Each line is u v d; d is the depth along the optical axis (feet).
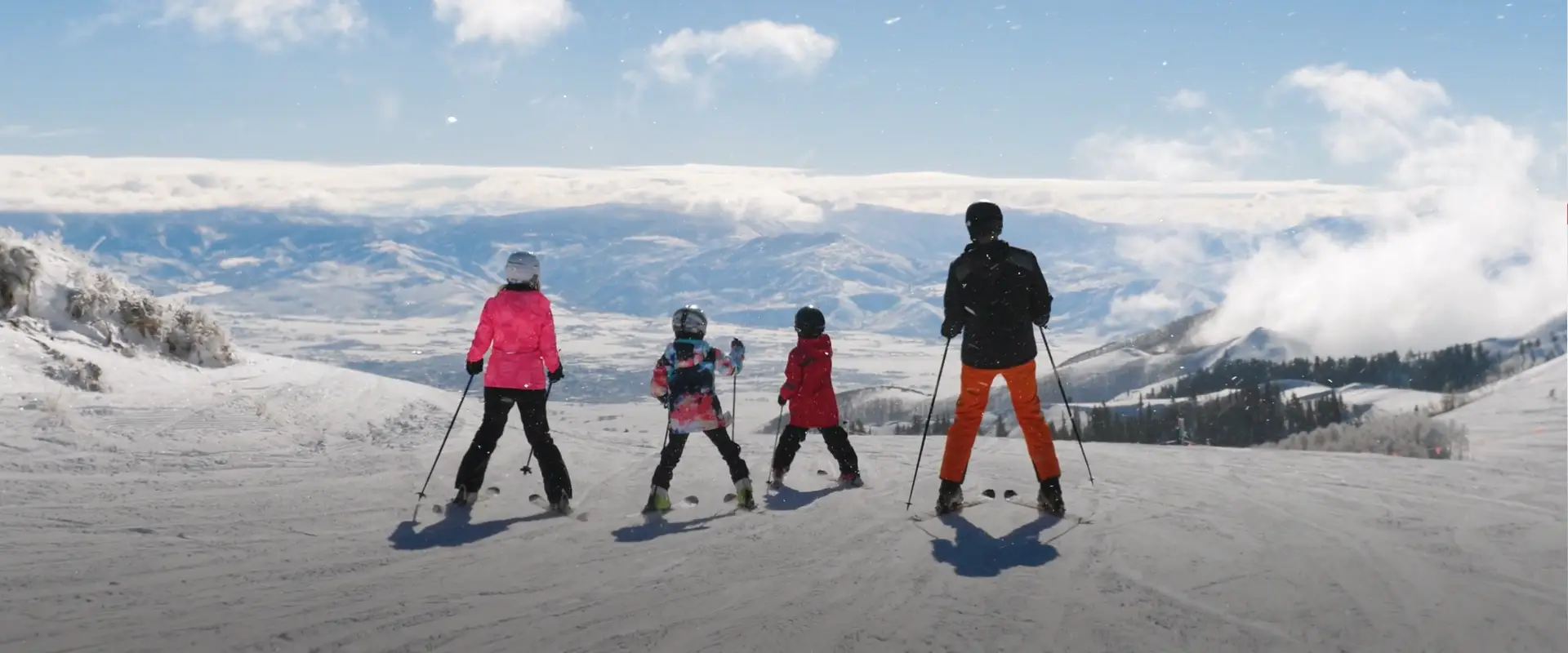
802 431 25.94
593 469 28.35
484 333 21.53
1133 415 183.52
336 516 19.90
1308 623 12.99
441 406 37.88
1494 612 13.43
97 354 34.88
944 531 19.22
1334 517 20.49
